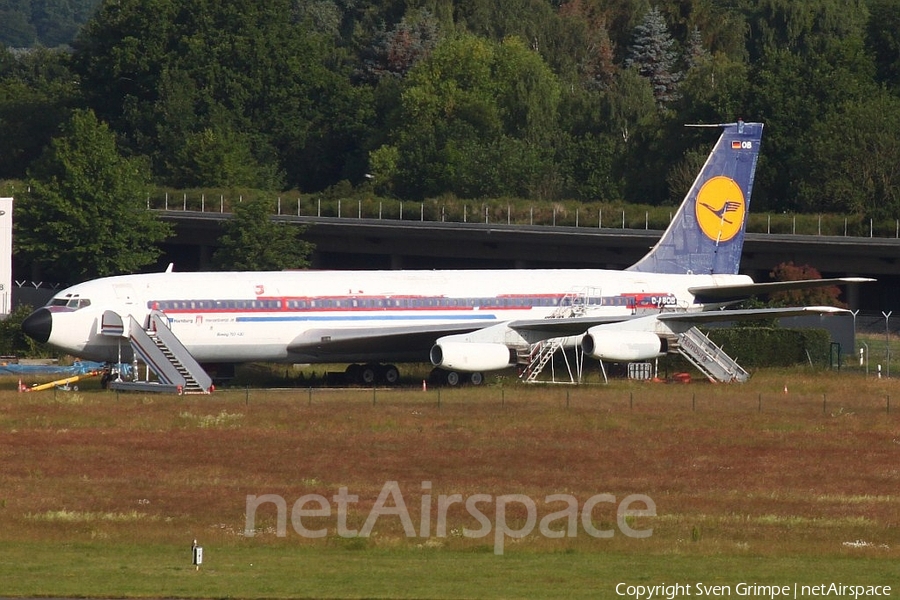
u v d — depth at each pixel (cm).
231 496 14225
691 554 11738
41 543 12019
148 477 15238
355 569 10912
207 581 10394
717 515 13512
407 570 10888
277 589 10144
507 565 11138
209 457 16500
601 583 10462
